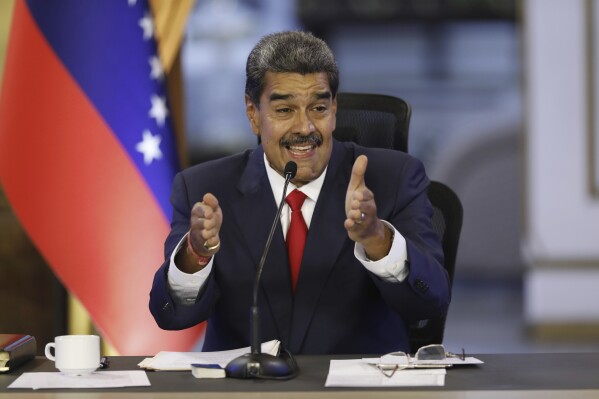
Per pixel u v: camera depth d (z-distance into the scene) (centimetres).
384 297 739
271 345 691
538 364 680
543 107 2283
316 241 769
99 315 1013
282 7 2755
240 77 2694
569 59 2270
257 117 779
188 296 732
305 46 743
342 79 2914
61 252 1014
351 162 804
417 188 801
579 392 597
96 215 1018
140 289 1018
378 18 2870
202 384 624
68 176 1020
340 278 769
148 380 635
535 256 2319
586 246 2300
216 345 789
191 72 2688
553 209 2302
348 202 675
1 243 1217
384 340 782
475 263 2783
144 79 1049
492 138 2855
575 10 2259
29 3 1038
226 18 2683
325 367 675
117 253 1017
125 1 1053
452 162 2859
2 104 1038
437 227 862
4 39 1288
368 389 604
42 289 1222
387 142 879
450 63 2891
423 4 2861
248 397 591
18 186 1018
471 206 2822
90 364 657
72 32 1037
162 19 1144
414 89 2906
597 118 2270
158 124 1048
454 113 2895
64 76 1030
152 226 1027
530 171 2306
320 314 766
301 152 750
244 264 773
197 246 679
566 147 2288
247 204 788
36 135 1023
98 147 1025
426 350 676
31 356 718
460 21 2873
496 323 2592
